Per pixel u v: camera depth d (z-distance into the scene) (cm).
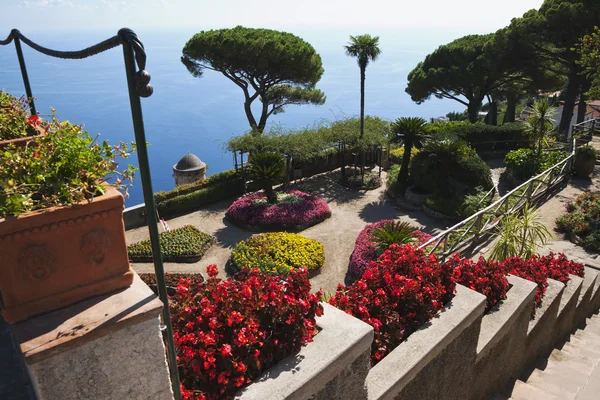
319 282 1221
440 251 1091
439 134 1830
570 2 2116
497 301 447
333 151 2139
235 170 1900
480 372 419
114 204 162
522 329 482
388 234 1145
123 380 170
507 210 1209
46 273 156
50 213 150
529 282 478
